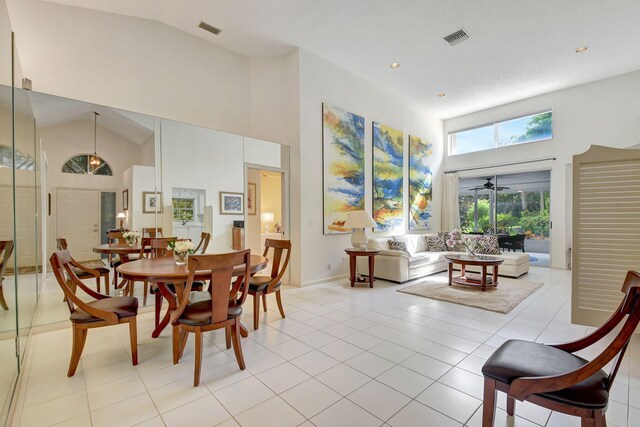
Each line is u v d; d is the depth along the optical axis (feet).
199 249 13.47
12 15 10.82
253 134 17.08
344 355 7.83
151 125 12.29
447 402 5.88
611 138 18.75
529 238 22.39
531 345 5.15
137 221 11.81
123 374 6.89
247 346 8.36
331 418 5.42
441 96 21.38
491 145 23.89
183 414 5.52
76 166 10.59
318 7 12.12
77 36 12.03
